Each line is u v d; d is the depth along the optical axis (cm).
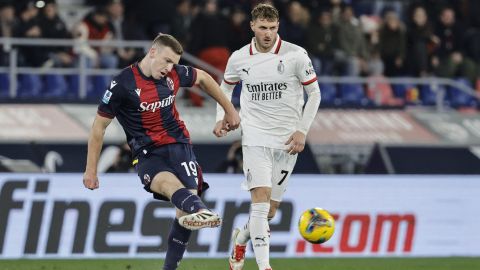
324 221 3391
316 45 6488
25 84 6069
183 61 6172
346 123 6128
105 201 4744
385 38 6731
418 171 5794
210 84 3080
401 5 7425
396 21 6750
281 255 4897
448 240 5209
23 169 5253
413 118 6312
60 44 5909
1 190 4653
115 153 5462
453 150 5912
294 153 3278
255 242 3278
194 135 5747
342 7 6606
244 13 6412
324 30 6506
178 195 2830
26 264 4372
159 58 2891
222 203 4866
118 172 5225
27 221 4672
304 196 4997
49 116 5691
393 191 5153
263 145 3347
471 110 6750
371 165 5772
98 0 6688
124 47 6134
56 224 4700
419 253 5156
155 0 6306
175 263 3117
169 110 3011
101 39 6106
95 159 2970
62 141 5412
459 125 6350
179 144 3019
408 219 5153
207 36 6212
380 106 6312
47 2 6062
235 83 3431
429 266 4531
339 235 5022
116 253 4719
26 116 5644
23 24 5994
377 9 7425
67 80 6172
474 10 7238
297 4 6488
